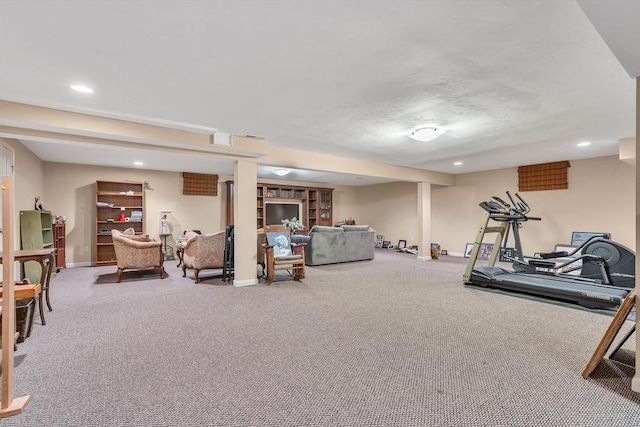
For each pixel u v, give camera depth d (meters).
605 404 1.72
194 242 5.09
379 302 3.78
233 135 4.25
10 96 2.87
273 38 1.96
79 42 1.98
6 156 4.11
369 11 1.69
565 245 6.05
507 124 3.73
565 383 1.93
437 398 1.78
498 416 1.62
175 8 1.65
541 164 6.53
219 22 1.78
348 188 11.09
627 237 5.54
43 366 2.18
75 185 6.71
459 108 3.20
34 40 1.95
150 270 6.08
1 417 1.62
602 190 5.80
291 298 3.97
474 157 5.86
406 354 2.35
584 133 4.14
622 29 1.39
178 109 3.25
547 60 2.23
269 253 4.94
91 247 6.86
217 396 1.81
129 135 3.60
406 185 9.67
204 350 2.44
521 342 2.57
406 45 2.04
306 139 4.50
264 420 1.60
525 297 3.98
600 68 2.34
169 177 7.82
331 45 2.04
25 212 4.71
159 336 2.72
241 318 3.20
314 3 1.62
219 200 8.52
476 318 3.18
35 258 3.12
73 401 1.77
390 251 9.31
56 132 3.39
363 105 3.12
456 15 1.72
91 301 3.84
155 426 1.55
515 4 1.63
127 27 1.82
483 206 4.77
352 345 2.52
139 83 2.61
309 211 10.23
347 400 1.77
